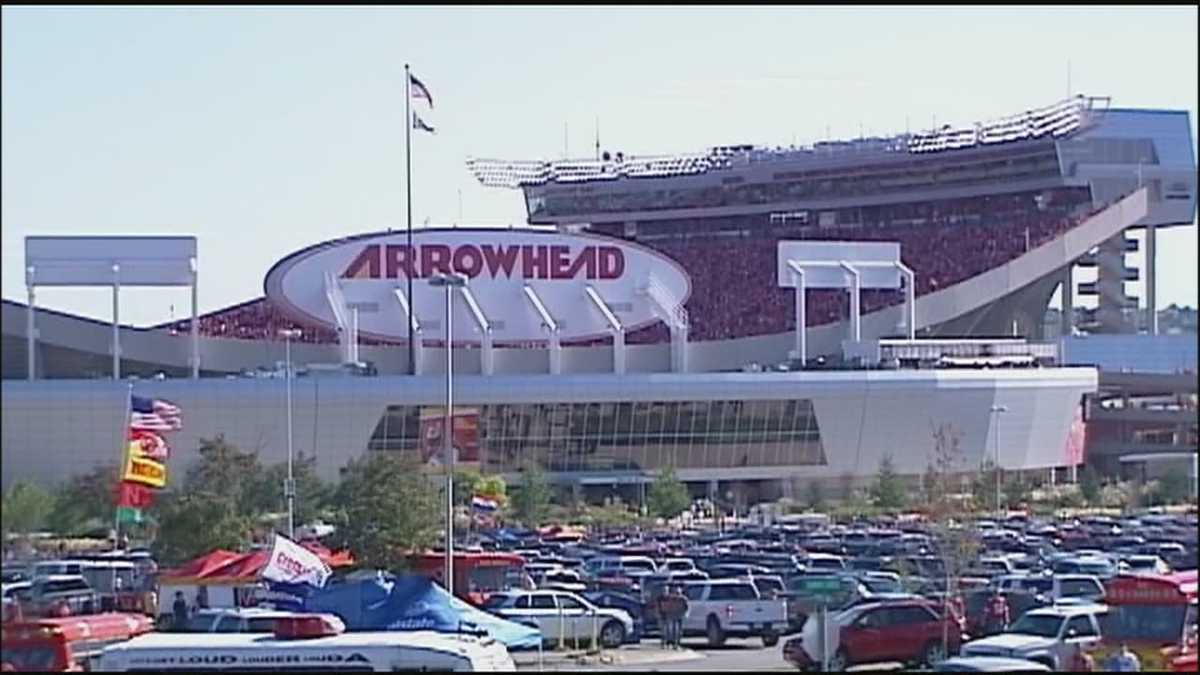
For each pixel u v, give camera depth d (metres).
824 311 166.75
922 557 70.56
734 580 60.97
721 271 179.25
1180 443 114.44
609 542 92.44
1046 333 174.25
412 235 130.25
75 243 130.88
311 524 80.00
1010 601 52.22
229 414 122.94
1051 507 96.75
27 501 66.19
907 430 135.88
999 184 199.62
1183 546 70.88
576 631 55.28
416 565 64.62
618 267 147.00
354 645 32.66
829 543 86.56
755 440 135.75
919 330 167.88
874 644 46.19
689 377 134.12
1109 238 174.38
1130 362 140.12
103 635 37.81
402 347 141.62
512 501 109.56
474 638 37.22
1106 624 40.28
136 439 71.44
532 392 130.75
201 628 44.34
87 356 144.00
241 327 151.38
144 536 70.25
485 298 143.75
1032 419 131.75
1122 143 188.12
